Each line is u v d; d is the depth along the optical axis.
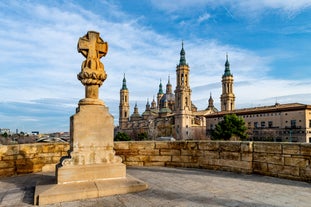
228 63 145.75
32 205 5.04
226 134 66.00
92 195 5.53
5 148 7.90
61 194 5.28
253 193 5.79
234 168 8.40
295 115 76.25
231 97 140.25
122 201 5.22
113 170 6.48
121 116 189.00
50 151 8.85
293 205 4.92
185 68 129.38
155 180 7.15
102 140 6.61
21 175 8.05
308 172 6.89
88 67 6.82
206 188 6.24
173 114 136.88
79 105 6.69
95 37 7.02
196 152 9.30
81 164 6.30
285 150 7.41
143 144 9.86
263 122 85.75
